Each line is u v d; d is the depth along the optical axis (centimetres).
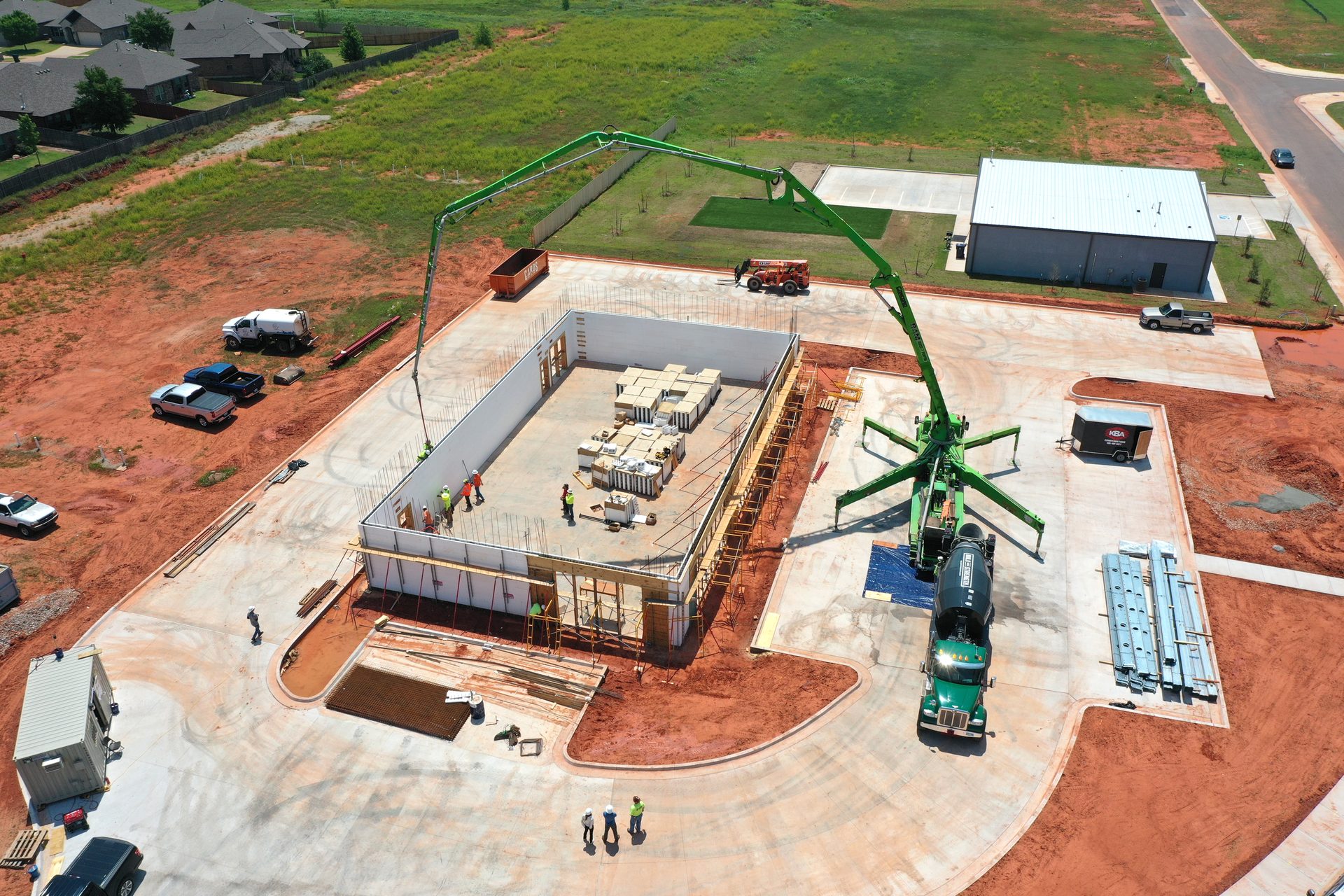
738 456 3975
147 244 6975
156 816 2845
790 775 2920
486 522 4034
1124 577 3616
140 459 4628
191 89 10731
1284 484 4228
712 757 2980
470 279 6384
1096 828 2739
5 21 12631
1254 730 3034
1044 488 4200
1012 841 2709
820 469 4378
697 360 5141
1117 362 5219
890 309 3753
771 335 4919
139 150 8688
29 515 4100
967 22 13125
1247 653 3322
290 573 3819
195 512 4212
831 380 5091
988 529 3959
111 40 12775
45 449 4712
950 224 7050
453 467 4175
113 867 2559
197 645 3478
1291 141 8675
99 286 6381
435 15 14488
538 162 3984
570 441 4612
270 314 5553
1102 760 2945
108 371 5400
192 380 5066
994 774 2909
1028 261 6162
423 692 3259
